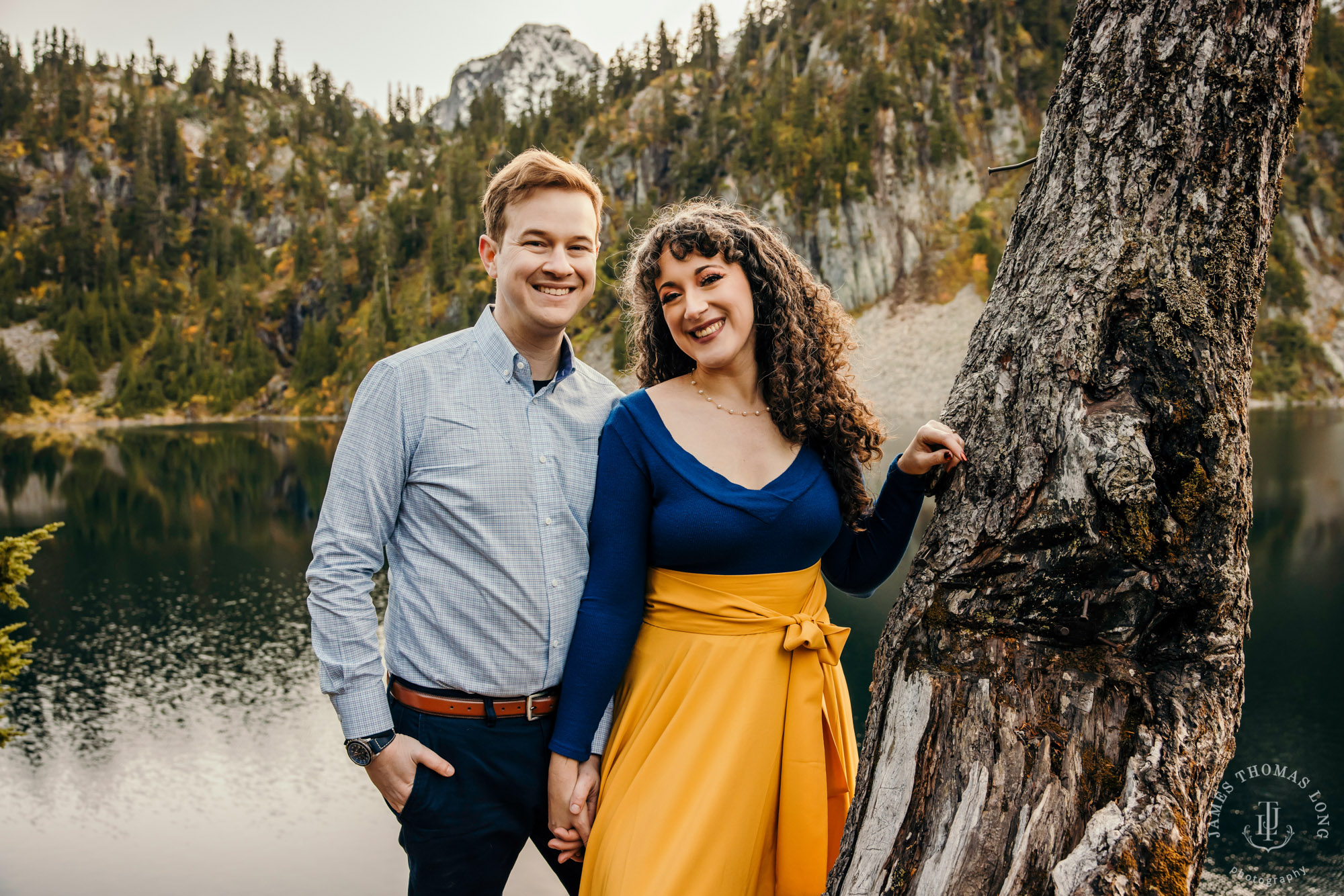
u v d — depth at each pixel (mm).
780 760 1488
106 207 107688
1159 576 1122
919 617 1303
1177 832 1066
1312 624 18766
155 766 14719
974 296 72062
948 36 88625
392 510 1575
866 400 1676
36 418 83125
